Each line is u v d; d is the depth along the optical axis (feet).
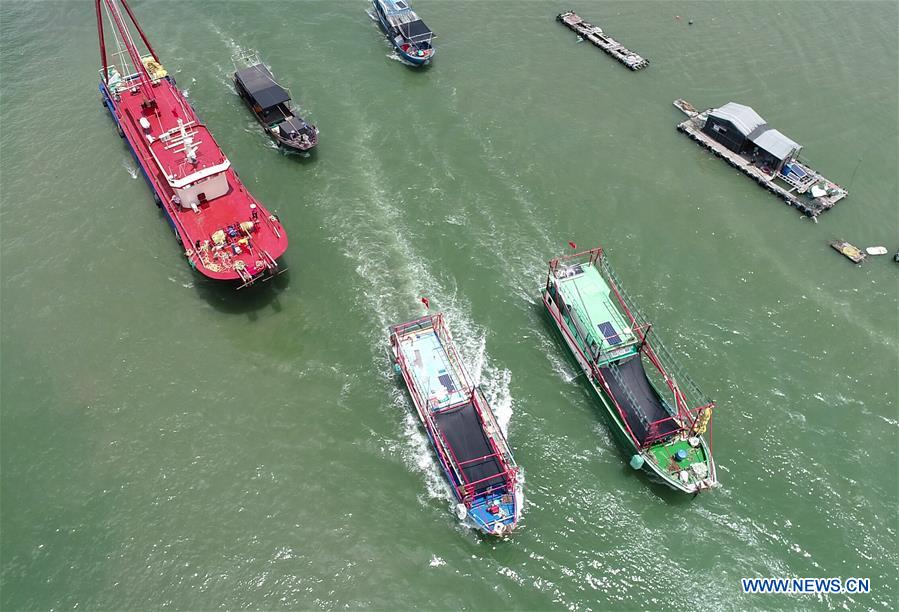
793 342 269.85
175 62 380.17
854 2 451.53
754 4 453.17
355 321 273.75
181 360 259.80
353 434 240.73
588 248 301.84
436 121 358.02
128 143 325.01
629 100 377.50
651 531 219.00
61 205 308.81
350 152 338.95
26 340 263.70
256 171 325.62
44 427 240.53
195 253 269.03
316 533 217.97
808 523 221.25
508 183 328.49
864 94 382.83
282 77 376.48
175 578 208.64
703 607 204.85
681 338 268.41
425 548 215.10
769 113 369.71
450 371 249.14
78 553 212.84
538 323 275.80
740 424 244.01
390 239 302.66
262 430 241.35
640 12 444.14
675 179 334.85
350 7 431.02
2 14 405.59
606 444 239.50
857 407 250.37
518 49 409.90
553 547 215.31
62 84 364.58
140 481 228.22
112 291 279.49
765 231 312.09
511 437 240.12
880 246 306.14
